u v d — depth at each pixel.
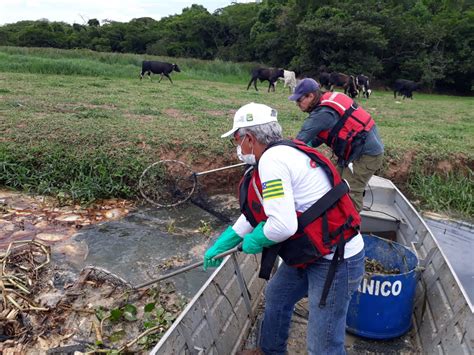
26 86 13.27
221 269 3.10
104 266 4.88
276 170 2.15
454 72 36.03
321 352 2.40
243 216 2.64
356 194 4.43
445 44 35.88
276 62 38.91
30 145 7.02
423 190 7.61
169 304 4.17
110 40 51.56
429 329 3.23
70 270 4.67
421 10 40.84
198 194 6.84
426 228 4.09
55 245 5.19
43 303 4.05
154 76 23.44
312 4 36.59
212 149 7.41
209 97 14.97
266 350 2.87
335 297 2.32
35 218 5.82
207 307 2.87
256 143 2.27
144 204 6.57
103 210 6.27
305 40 33.12
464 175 8.27
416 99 25.50
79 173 6.69
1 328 3.67
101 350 3.42
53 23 55.66
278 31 39.25
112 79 19.36
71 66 19.36
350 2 36.34
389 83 35.62
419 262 3.74
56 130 7.62
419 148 8.50
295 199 2.24
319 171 2.26
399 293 3.23
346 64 32.62
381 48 32.94
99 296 4.17
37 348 3.50
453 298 3.01
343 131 4.03
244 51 44.47
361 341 3.37
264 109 2.28
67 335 3.66
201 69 28.78
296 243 2.28
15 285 4.14
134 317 3.84
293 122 10.65
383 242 3.93
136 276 4.72
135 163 6.83
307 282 2.62
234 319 3.25
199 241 5.63
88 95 12.42
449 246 6.05
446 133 10.52
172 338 2.41
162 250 5.34
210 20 48.09
